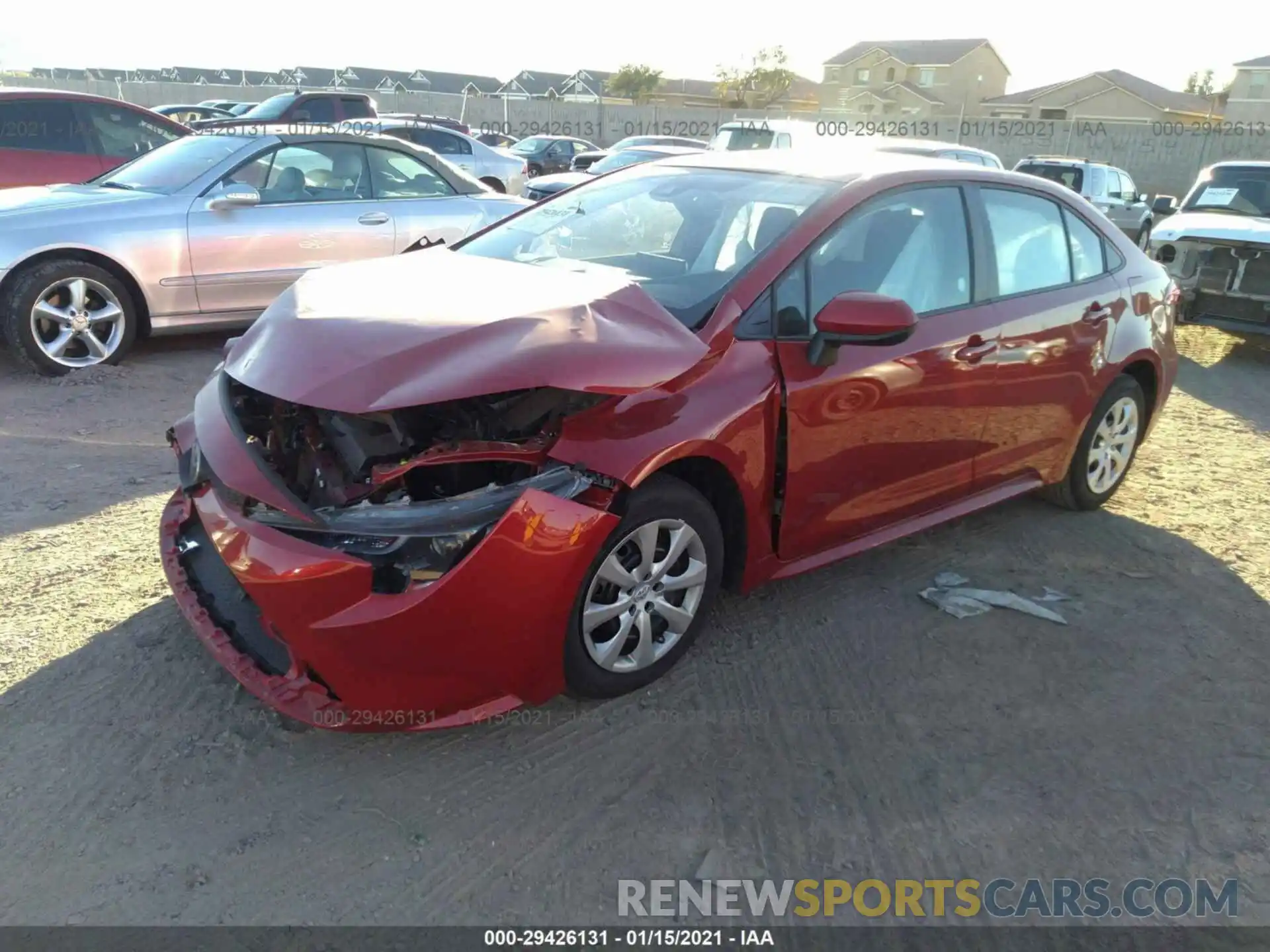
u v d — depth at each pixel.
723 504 3.13
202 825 2.43
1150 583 3.99
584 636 2.78
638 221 3.69
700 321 3.01
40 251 5.81
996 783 2.74
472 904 2.26
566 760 2.74
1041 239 4.11
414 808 2.53
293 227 6.68
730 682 3.14
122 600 3.41
